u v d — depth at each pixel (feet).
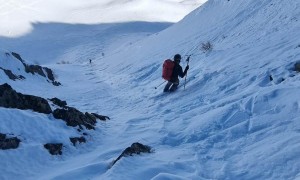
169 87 53.88
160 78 66.69
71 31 362.94
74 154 31.32
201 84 49.78
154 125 37.58
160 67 75.46
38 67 86.79
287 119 29.01
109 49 255.70
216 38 79.10
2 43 326.85
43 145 30.17
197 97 45.09
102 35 333.21
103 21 391.65
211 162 25.59
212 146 28.53
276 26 61.93
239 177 22.70
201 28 96.32
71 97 65.67
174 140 31.78
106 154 29.43
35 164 28.04
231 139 28.96
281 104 31.53
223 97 41.52
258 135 28.09
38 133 31.76
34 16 409.69
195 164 25.04
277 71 41.06
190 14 120.26
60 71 104.06
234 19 84.33
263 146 25.82
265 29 63.98
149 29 359.87
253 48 54.70
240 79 44.55
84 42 312.71
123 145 31.65
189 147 29.17
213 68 53.93
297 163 22.12
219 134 30.14
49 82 83.76
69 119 35.37
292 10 65.16
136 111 47.47
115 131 37.68
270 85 39.27
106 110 52.75
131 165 23.93
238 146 27.40
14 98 36.09
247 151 26.05
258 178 22.09
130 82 73.87
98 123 39.50
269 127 28.86
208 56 62.64
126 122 40.86
